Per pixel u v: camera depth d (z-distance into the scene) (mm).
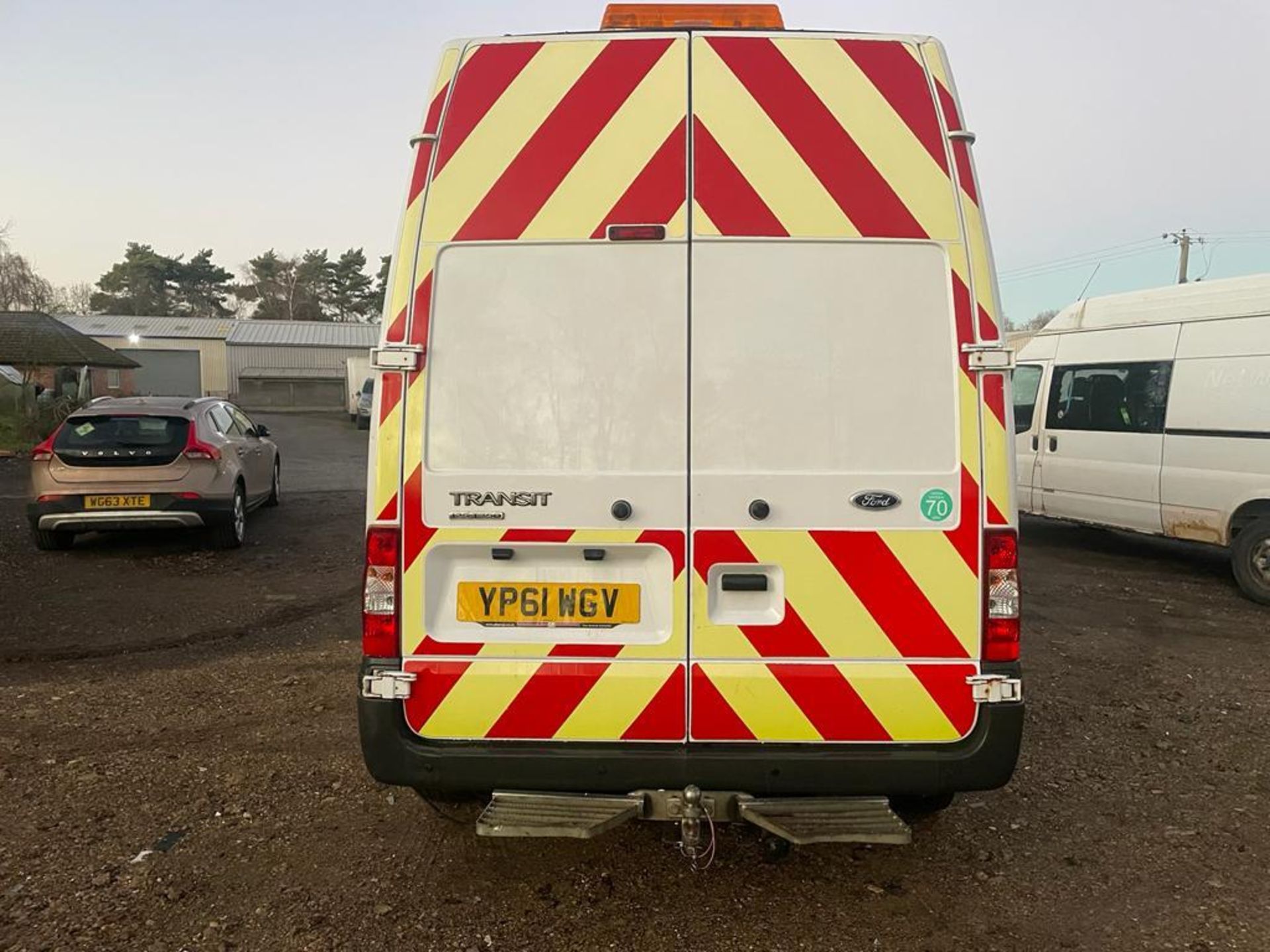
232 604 7441
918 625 2861
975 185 2879
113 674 5695
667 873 3445
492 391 2877
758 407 2852
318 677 5645
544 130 2883
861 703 2859
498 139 2889
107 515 8875
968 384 2844
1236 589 8211
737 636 2867
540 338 2869
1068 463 9406
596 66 2898
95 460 8898
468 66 2906
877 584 2857
